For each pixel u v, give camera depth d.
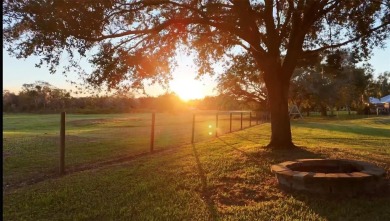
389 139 18.05
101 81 11.17
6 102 76.31
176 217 5.48
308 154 11.33
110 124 36.22
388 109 76.50
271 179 7.85
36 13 8.19
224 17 11.77
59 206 6.06
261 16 12.36
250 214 5.62
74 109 72.44
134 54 11.49
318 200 6.26
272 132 12.92
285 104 12.81
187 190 7.08
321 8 12.06
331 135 20.83
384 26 12.92
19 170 9.67
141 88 12.32
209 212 5.72
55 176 8.85
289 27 13.98
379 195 6.54
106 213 5.67
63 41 8.89
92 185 7.46
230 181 7.78
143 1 10.57
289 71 12.69
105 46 10.91
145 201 6.30
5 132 24.58
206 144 15.16
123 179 8.01
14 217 5.56
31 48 9.47
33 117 55.47
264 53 12.54
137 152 13.20
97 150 13.70
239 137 18.81
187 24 12.01
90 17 8.88
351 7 12.41
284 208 5.89
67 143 16.02
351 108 89.62
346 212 5.67
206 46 15.41
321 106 65.06
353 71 56.84
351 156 11.07
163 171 8.89
